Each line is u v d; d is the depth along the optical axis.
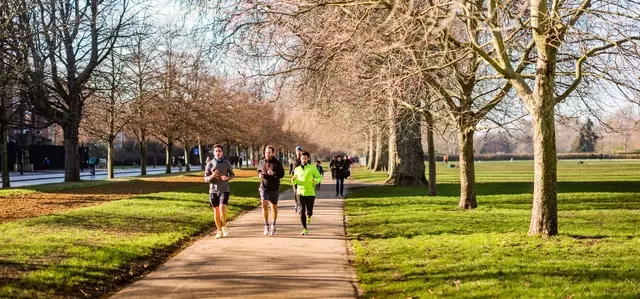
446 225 13.20
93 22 25.69
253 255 9.76
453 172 55.47
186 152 56.62
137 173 55.38
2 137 25.86
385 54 11.13
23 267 8.14
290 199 22.53
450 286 7.18
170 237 11.65
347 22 10.22
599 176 40.41
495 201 20.55
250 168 68.75
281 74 12.53
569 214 15.33
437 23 9.24
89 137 44.66
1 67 18.53
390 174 35.50
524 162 110.62
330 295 7.03
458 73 14.81
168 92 36.81
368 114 16.86
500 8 9.40
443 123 19.98
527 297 6.50
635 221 13.60
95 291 7.37
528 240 10.42
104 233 11.73
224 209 11.91
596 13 9.27
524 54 12.52
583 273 7.69
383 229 12.94
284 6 10.72
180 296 7.01
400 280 7.75
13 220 14.24
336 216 16.16
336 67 11.50
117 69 30.48
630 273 7.62
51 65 27.38
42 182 36.97
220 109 40.91
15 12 14.86
